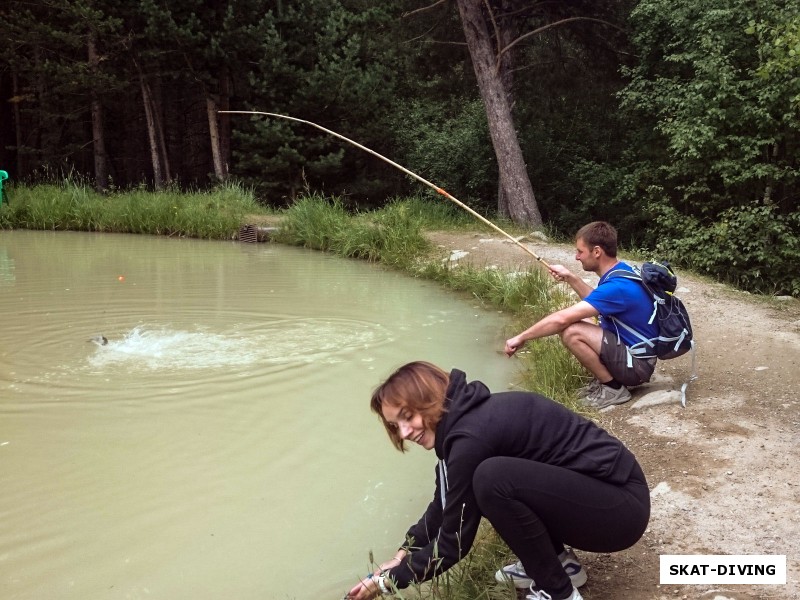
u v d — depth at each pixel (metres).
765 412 4.29
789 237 11.34
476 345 6.21
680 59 12.33
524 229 13.02
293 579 2.88
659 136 14.06
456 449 2.37
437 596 2.67
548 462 2.41
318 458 3.96
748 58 11.79
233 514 3.37
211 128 17.73
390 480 3.72
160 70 17.92
